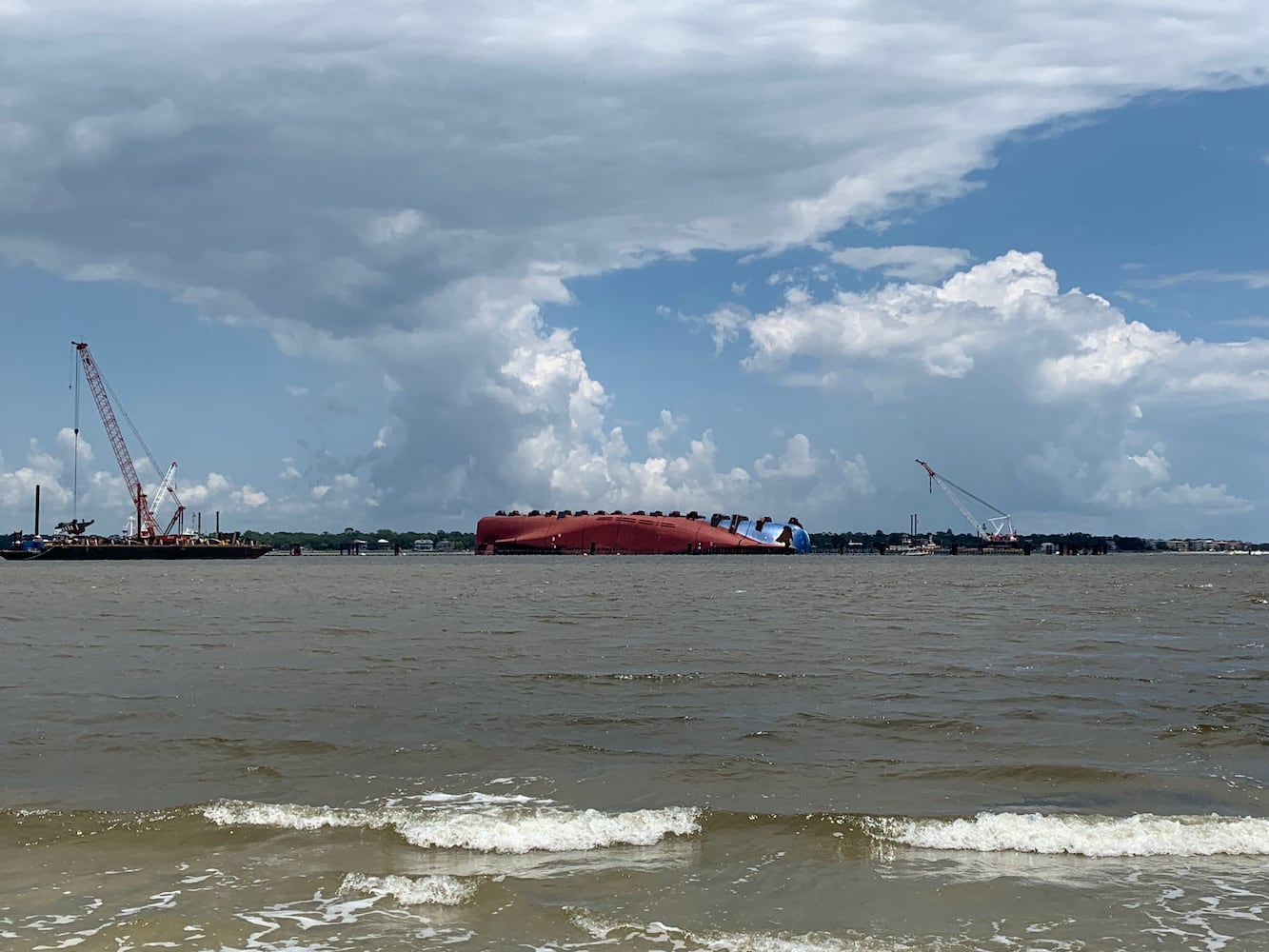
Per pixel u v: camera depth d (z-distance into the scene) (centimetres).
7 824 1305
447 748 1777
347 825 1303
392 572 13862
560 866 1170
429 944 956
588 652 3198
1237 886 1111
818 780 1555
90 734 1898
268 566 18275
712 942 959
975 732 1906
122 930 986
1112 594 7056
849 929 994
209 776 1588
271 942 962
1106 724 1972
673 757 1709
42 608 5603
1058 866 1173
